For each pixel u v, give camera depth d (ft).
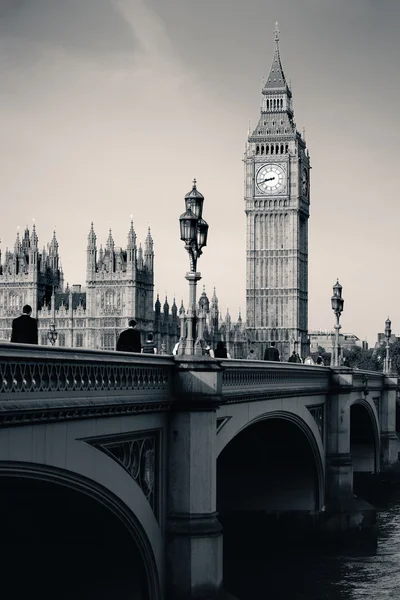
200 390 101.86
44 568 100.22
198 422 102.22
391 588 159.84
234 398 122.01
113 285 652.48
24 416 69.82
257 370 138.00
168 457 102.17
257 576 168.86
